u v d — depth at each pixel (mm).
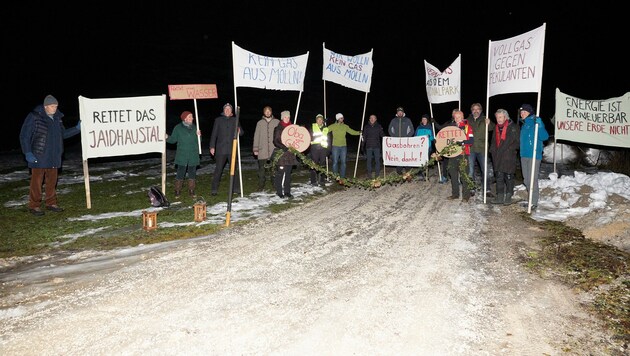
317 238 7789
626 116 12227
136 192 11672
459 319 4934
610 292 5629
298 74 11438
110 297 5418
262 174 12000
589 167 16375
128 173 14633
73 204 10266
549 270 6348
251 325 4762
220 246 7305
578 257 6785
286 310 5098
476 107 11766
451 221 8961
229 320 4859
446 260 6719
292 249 7184
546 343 4484
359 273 6199
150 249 7195
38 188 9266
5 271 6340
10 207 9828
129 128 10141
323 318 4922
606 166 16266
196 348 4328
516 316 5023
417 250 7168
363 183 11148
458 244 7473
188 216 9250
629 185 10352
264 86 11203
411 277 6070
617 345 4453
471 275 6160
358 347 4383
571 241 7555
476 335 4617
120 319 4879
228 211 8516
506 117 10180
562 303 5348
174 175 14375
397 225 8656
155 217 8234
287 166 11008
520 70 9422
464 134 10688
